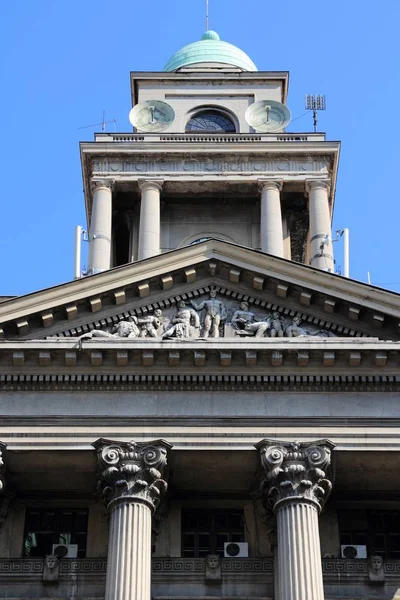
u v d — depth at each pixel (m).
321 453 45.97
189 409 47.22
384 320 48.22
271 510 46.56
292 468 45.56
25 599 46.19
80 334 48.69
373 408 47.22
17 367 47.62
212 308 49.00
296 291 49.12
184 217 69.81
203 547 48.16
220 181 68.81
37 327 48.59
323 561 47.16
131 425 46.78
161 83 75.62
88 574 46.75
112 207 70.12
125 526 44.75
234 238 69.06
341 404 47.31
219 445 46.38
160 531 47.97
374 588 46.78
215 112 75.00
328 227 67.44
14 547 47.94
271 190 68.69
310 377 47.56
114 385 47.59
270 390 47.59
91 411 47.16
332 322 48.84
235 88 75.38
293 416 46.97
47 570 46.78
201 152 69.56
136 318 49.03
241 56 79.44
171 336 48.09
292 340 47.41
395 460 46.72
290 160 69.81
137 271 49.22
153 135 71.44
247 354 47.22
